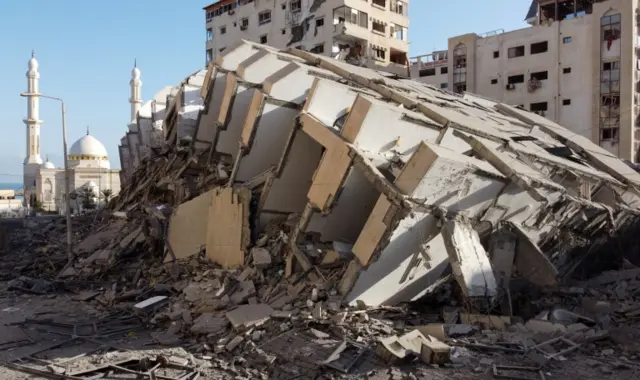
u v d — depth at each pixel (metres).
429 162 12.28
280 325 12.30
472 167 12.93
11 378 10.75
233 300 14.78
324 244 15.62
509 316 12.93
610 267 20.55
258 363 10.90
